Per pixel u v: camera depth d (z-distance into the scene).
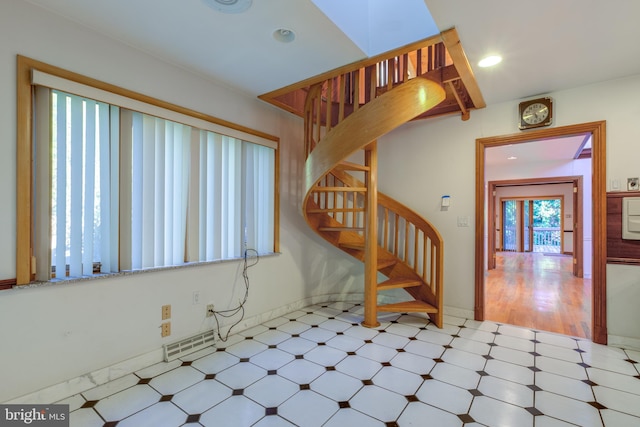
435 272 3.39
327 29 1.96
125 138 2.14
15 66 1.69
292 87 2.82
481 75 2.57
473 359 2.38
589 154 5.67
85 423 1.63
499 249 11.07
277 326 3.07
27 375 1.73
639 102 2.57
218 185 2.74
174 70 2.40
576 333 2.93
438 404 1.81
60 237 1.89
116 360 2.09
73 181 1.93
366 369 2.22
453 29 1.95
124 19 1.86
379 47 2.24
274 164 3.30
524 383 2.04
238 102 2.91
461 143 3.38
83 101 1.97
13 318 1.69
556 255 9.54
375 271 3.09
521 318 3.38
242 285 2.97
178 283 2.45
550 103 2.88
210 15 1.82
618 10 1.76
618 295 2.63
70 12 1.80
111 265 2.08
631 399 1.87
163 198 2.36
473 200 3.31
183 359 2.36
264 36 2.04
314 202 3.50
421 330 2.99
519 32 1.98
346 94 3.47
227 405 1.80
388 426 1.62
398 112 2.49
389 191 3.84
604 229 2.68
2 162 1.67
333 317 3.36
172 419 1.67
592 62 2.36
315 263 3.85
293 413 1.73
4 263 1.67
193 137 2.55
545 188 10.16
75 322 1.91
